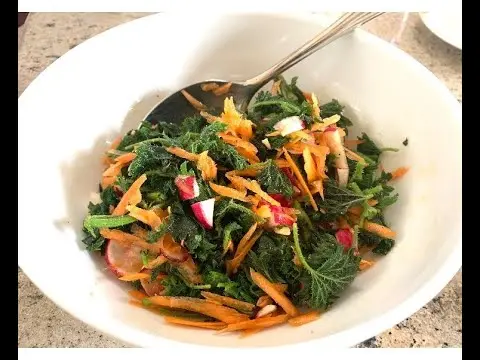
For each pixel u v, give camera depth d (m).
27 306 0.19
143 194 0.20
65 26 0.30
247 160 0.21
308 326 0.17
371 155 0.23
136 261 0.19
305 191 0.20
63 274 0.17
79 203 0.21
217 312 0.18
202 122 0.22
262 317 0.18
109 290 0.18
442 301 0.19
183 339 0.16
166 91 0.25
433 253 0.17
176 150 0.20
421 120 0.21
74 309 0.16
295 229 0.19
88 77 0.23
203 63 0.25
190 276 0.19
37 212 0.19
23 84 0.26
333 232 0.21
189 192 0.20
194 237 0.19
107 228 0.20
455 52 0.29
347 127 0.24
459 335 0.19
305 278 0.18
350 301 0.18
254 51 0.25
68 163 0.21
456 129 0.20
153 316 0.18
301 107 0.22
